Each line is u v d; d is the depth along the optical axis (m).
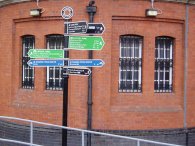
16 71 14.80
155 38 13.62
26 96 14.43
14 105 14.73
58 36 13.80
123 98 13.31
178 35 13.89
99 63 9.61
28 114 14.24
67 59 9.57
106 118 13.06
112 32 13.16
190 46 13.98
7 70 15.05
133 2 13.18
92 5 12.90
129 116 13.24
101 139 13.01
